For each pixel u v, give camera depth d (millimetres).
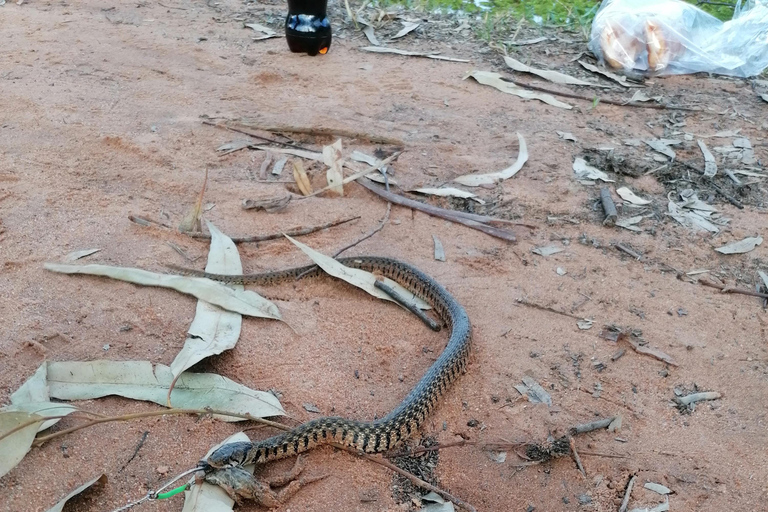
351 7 1521
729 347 655
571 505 500
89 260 685
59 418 501
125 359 575
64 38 1249
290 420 539
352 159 917
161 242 724
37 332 594
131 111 999
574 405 579
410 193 860
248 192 827
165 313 626
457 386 588
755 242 808
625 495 506
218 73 1158
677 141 1032
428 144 972
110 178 834
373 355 614
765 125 1102
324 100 1083
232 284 673
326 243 751
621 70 1279
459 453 533
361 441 517
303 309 658
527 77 1236
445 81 1190
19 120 947
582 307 692
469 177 891
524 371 608
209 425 523
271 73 1148
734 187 927
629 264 762
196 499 462
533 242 787
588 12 1552
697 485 518
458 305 651
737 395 601
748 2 1367
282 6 1511
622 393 595
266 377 576
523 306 688
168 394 513
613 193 892
